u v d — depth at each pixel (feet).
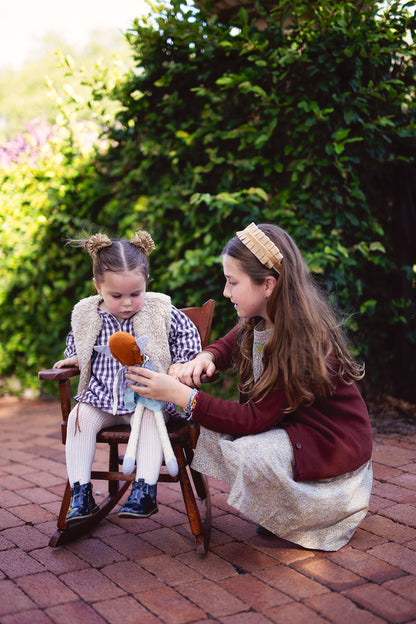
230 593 5.95
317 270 11.66
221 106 12.93
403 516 7.68
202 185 13.52
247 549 6.98
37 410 15.72
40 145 16.26
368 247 13.08
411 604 5.59
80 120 16.17
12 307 17.01
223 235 13.24
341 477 6.82
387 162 13.32
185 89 13.62
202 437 6.88
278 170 12.30
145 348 7.18
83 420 7.00
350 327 12.34
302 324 6.58
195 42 12.89
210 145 13.21
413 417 12.73
